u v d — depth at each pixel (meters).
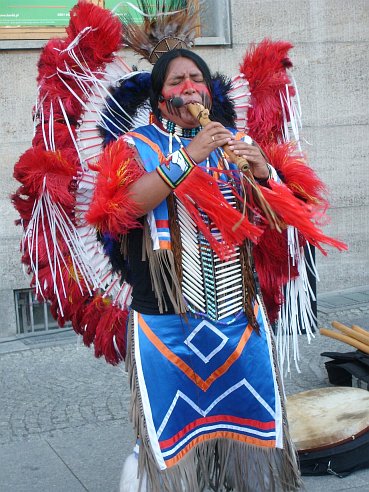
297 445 3.28
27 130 5.69
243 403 2.59
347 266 6.79
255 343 2.60
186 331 2.50
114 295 2.87
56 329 5.94
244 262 2.58
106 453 3.64
